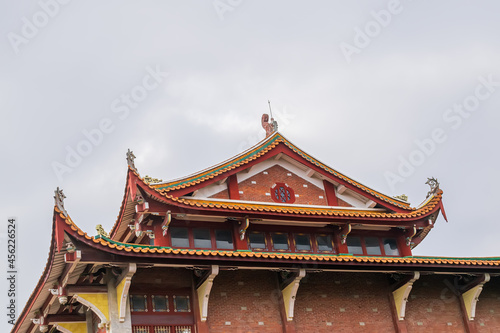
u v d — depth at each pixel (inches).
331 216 1290.6
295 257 1164.5
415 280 1294.3
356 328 1273.4
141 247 1053.8
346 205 1430.9
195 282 1167.6
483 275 1336.1
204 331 1128.2
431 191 1428.4
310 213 1272.1
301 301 1253.7
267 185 1376.7
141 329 1099.3
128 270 1047.0
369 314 1298.0
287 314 1210.0
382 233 1392.7
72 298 1167.6
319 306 1263.5
